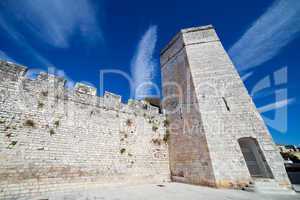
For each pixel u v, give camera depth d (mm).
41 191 8750
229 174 10906
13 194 7957
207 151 11844
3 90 8914
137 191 9766
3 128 8445
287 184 10047
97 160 11281
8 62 9375
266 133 11516
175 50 17422
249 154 13719
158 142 14977
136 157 13242
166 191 9727
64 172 9789
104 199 7777
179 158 14062
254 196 8430
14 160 8359
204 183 11570
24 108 9320
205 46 15641
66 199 7773
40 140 9406
